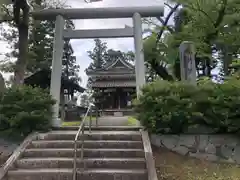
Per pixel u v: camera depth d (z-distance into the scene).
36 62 17.31
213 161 5.89
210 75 10.66
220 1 8.77
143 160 5.42
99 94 22.03
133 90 22.31
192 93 6.05
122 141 6.21
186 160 5.80
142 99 6.52
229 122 5.95
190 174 5.14
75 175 4.72
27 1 10.37
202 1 8.97
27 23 10.09
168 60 10.72
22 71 9.86
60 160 5.46
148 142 6.05
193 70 6.88
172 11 11.58
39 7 10.67
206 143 6.07
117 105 22.08
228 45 9.57
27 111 6.71
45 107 7.12
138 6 8.64
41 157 5.76
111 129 7.18
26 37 10.12
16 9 9.77
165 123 6.20
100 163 5.41
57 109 7.92
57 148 6.07
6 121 6.48
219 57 11.02
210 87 6.04
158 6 8.60
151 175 4.79
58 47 8.48
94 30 8.69
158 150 6.12
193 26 9.67
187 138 6.17
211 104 5.98
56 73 8.27
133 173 5.02
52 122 7.59
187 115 6.04
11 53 15.58
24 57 10.03
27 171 5.17
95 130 7.16
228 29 8.91
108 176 5.03
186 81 6.54
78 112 17.41
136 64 8.34
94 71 22.81
